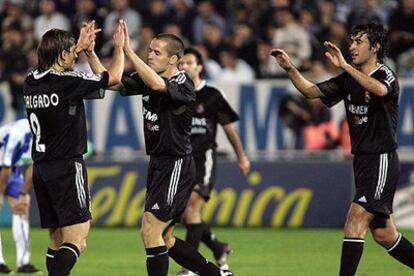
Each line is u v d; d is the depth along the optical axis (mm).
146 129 26750
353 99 26641
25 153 33031
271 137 51719
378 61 26844
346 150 50312
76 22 62594
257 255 39438
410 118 50312
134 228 49938
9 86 54438
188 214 33938
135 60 25250
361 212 26578
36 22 64125
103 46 60969
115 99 52344
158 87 25516
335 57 25672
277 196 49844
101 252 40500
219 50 59219
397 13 57406
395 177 26656
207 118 34094
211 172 34188
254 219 49875
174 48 26656
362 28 26656
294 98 51312
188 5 64938
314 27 60469
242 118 51906
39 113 24922
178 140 26578
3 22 64688
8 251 41062
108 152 51375
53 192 25188
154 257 26328
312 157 49812
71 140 25078
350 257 26562
